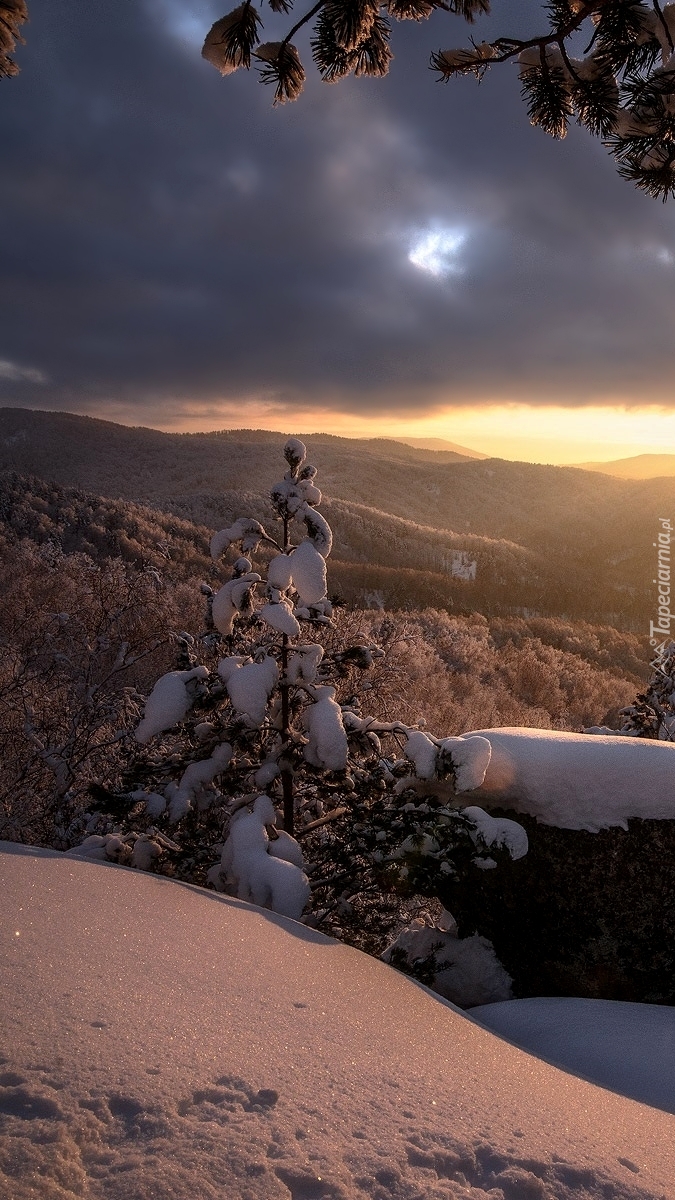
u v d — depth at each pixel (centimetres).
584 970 418
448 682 2658
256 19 254
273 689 413
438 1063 212
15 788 735
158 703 417
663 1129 211
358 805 443
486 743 415
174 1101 159
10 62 249
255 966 245
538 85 275
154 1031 185
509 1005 367
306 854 475
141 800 438
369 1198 143
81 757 718
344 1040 208
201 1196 134
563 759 434
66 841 624
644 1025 335
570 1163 169
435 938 440
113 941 234
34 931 229
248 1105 164
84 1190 132
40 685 832
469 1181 156
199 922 271
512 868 424
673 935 411
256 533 449
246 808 421
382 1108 176
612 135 266
